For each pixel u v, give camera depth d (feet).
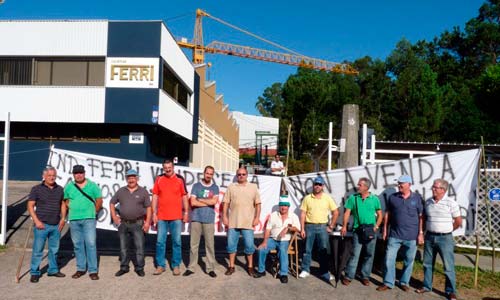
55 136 70.49
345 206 24.67
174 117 78.23
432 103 162.50
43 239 22.95
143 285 22.53
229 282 23.53
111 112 67.46
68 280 23.13
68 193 23.59
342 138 37.40
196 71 98.63
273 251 25.88
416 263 28.35
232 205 24.99
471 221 26.32
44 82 68.69
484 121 137.69
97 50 67.92
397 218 23.31
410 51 239.09
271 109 379.55
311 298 21.29
